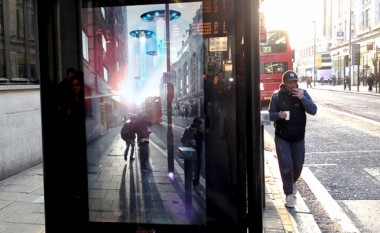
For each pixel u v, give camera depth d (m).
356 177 7.39
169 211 3.43
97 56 3.32
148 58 3.39
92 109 3.32
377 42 49.09
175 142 3.40
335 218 5.34
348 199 6.14
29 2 8.60
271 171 7.88
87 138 3.28
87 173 3.28
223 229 3.19
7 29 7.78
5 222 5.00
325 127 14.18
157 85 3.40
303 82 97.56
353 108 21.08
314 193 6.48
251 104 2.98
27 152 8.17
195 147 3.30
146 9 3.29
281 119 5.48
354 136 12.00
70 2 3.09
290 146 5.61
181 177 3.42
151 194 3.45
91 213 3.37
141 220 3.44
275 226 4.85
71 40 3.10
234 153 3.12
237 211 3.14
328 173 7.75
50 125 3.14
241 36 3.03
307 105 5.40
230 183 3.16
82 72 3.14
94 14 3.28
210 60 3.14
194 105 3.24
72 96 3.14
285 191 5.61
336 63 69.50
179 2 3.23
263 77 22.47
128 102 3.45
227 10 3.09
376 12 49.62
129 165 3.46
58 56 3.10
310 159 9.05
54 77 3.10
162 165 3.44
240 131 3.09
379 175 7.47
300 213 5.42
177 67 3.37
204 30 3.13
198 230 3.33
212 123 3.18
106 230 3.41
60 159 3.18
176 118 3.36
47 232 3.22
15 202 5.85
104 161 3.43
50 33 3.07
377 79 40.19
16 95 7.75
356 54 41.97
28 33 8.56
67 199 3.23
